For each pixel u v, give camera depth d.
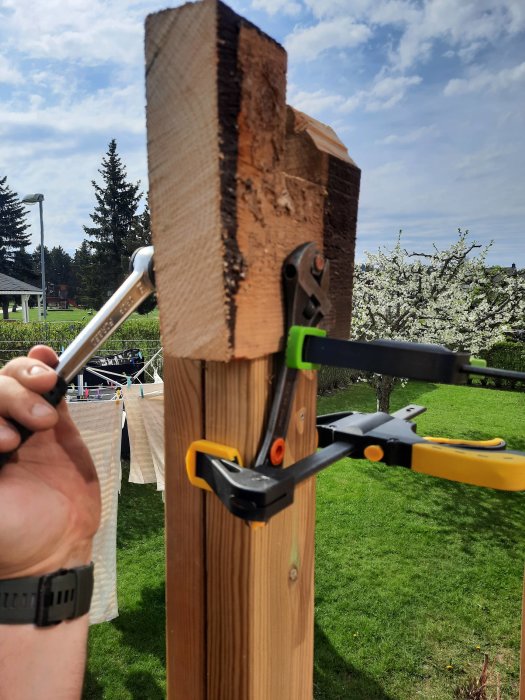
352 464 6.93
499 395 12.00
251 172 0.49
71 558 0.67
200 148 0.47
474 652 3.27
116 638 3.45
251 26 0.47
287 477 0.55
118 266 36.25
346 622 3.57
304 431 0.71
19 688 0.59
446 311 9.23
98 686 3.02
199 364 0.63
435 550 4.64
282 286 0.58
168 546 0.71
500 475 0.68
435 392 12.34
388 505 5.64
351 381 13.29
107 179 37.81
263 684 0.66
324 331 0.61
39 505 0.64
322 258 0.61
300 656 0.75
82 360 0.62
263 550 0.64
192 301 0.51
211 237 0.48
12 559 0.61
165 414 0.69
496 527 5.14
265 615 0.65
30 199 24.55
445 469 0.72
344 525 5.14
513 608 3.74
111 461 3.47
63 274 79.06
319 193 0.63
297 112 0.64
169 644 0.73
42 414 0.58
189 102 0.47
